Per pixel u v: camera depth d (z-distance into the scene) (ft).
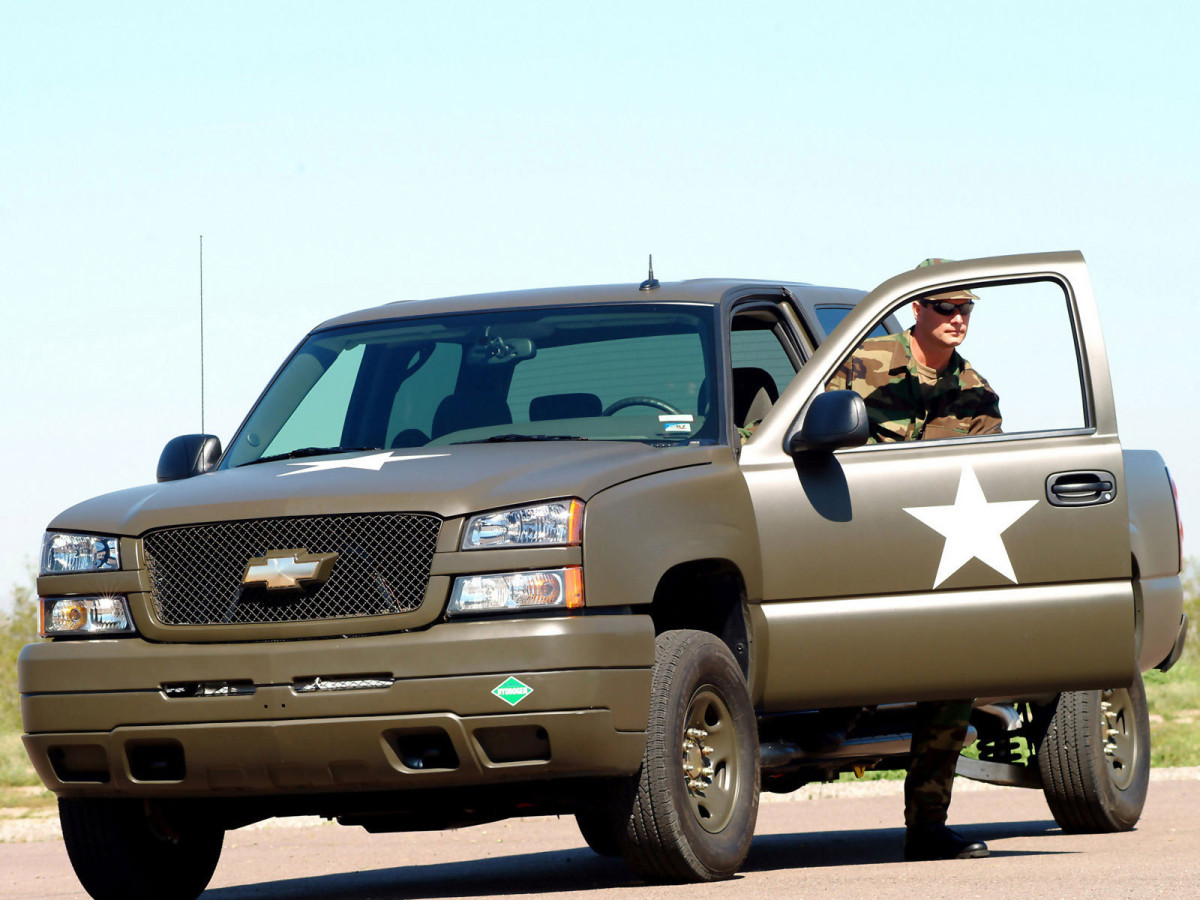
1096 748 51.24
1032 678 39.42
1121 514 39.58
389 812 37.70
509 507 34.78
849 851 50.03
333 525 35.14
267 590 35.12
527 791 36.88
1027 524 39.40
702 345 41.70
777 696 39.04
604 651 34.37
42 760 36.88
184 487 38.34
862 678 39.01
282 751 34.50
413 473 36.29
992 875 36.11
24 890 48.19
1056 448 39.81
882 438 43.62
